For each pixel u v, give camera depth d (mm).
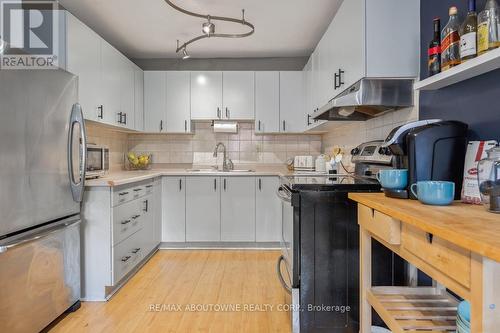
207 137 3930
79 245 2068
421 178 1235
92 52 2465
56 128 1795
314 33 3043
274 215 3361
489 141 1133
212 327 1817
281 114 3643
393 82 1765
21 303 1540
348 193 1591
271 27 2902
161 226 3355
